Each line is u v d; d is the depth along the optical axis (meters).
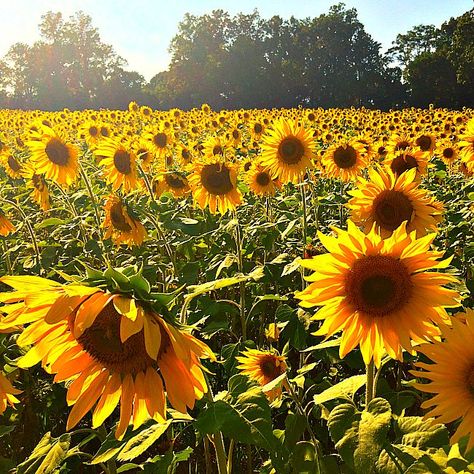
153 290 6.41
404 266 2.68
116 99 95.56
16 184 13.10
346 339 2.80
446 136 17.02
